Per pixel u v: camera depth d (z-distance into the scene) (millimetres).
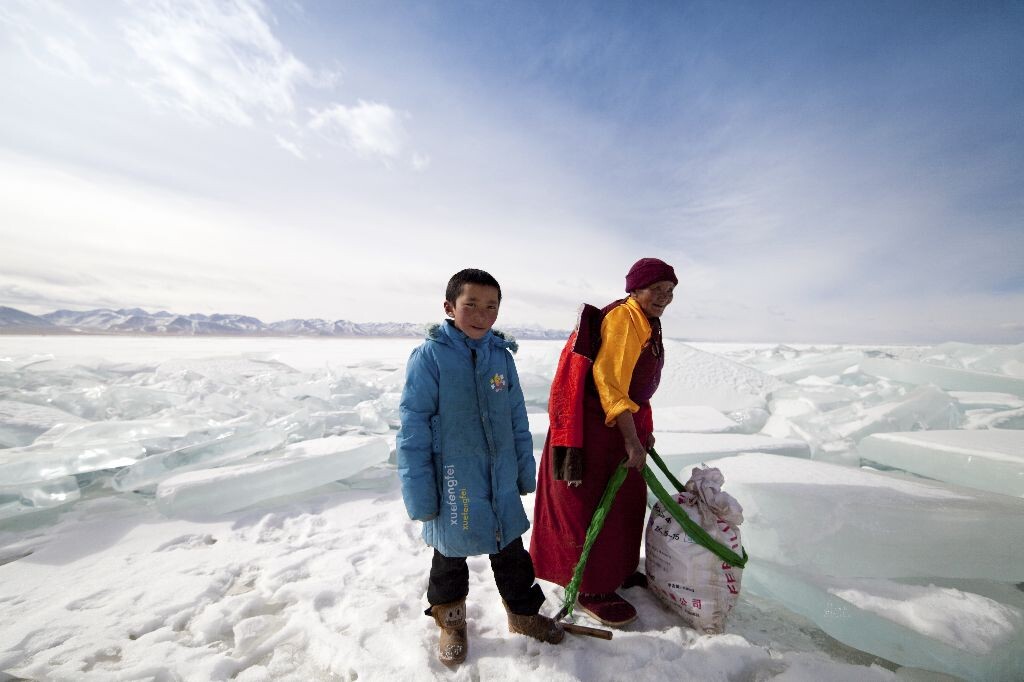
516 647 1577
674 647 1560
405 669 1468
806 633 1707
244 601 1881
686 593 1664
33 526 2713
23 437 3826
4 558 2322
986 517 1748
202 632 1698
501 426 1576
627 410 1604
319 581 2020
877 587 1761
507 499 1567
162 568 2178
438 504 1509
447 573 1561
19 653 1563
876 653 1580
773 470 2369
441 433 1503
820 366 9531
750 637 1672
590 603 1774
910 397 4805
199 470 3268
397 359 18344
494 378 1579
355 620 1742
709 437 3480
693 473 1797
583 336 1729
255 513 2889
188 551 2385
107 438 3627
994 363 8750
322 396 6387
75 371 6602
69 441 3516
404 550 2371
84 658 1546
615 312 1710
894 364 7656
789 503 1999
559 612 1644
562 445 1689
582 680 1404
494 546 1526
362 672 1451
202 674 1459
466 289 1466
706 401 5918
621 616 1708
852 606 1668
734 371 6660
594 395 1738
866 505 1881
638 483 1858
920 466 2994
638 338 1663
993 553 1713
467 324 1498
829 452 3754
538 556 1884
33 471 2812
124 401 4973
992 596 1730
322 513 2930
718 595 1623
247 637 1677
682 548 1677
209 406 5082
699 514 1712
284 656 1578
